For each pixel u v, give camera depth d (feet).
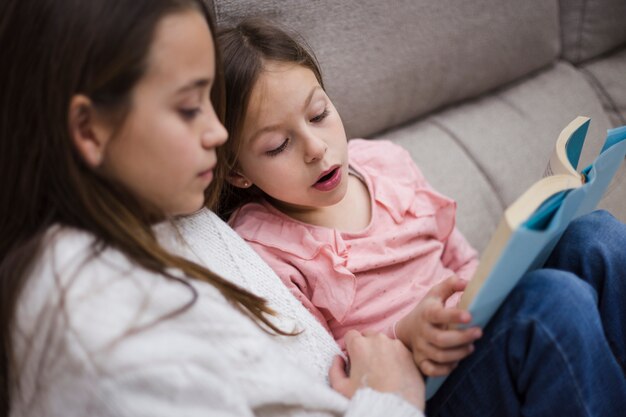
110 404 1.66
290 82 2.74
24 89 1.86
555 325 2.14
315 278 2.95
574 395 2.20
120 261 1.92
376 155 3.54
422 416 2.16
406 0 3.87
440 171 4.10
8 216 2.01
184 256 2.29
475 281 2.02
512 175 4.34
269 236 3.03
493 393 2.37
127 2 1.82
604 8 5.04
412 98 4.15
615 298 2.53
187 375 1.75
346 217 3.23
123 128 1.88
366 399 2.19
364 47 3.75
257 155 2.84
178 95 1.92
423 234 3.29
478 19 4.25
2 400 2.10
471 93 4.57
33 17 1.82
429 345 2.29
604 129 4.86
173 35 1.87
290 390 2.06
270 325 2.33
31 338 1.80
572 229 2.60
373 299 3.07
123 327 1.73
